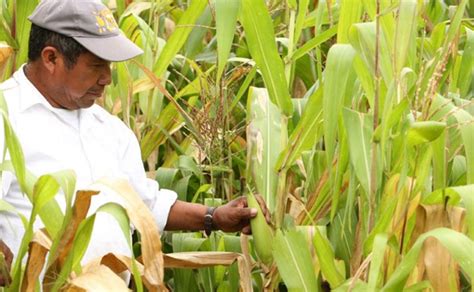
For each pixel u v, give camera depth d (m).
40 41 3.86
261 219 4.07
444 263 3.59
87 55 3.83
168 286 4.94
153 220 3.38
